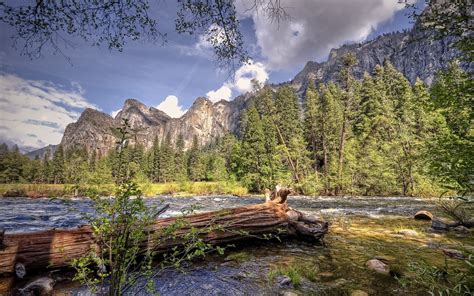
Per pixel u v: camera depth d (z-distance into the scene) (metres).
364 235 7.95
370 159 32.16
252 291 4.07
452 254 5.57
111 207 2.68
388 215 12.75
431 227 8.73
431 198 23.52
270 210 7.16
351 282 4.36
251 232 6.50
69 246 4.45
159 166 91.25
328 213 13.74
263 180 42.50
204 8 3.72
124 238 2.80
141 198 2.80
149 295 3.85
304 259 5.66
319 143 45.50
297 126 53.91
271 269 5.04
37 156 79.81
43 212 14.65
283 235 7.11
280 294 3.95
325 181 34.75
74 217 12.05
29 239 4.32
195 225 5.77
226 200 27.30
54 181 68.38
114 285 2.72
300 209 16.16
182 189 43.22
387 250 6.22
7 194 30.83
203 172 87.75
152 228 4.94
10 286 3.89
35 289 3.76
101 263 2.81
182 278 4.52
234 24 3.89
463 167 2.71
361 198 27.05
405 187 28.20
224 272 4.88
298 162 41.12
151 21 3.58
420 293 3.84
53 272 4.41
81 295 3.75
